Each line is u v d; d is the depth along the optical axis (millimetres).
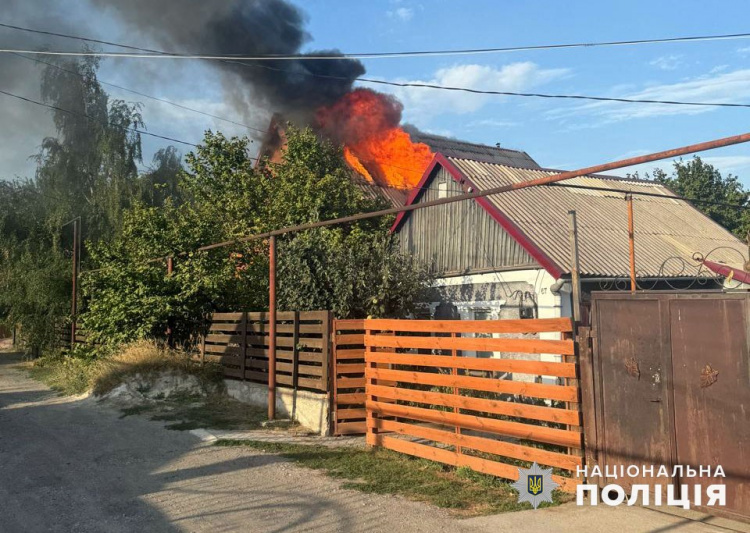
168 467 7504
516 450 6535
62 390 14430
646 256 14500
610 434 5883
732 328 5133
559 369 6191
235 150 21609
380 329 8367
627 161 6098
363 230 17562
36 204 30625
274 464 7559
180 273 14570
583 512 5543
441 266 15820
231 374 12727
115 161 32656
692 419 5355
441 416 7383
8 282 25781
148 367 13055
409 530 5242
